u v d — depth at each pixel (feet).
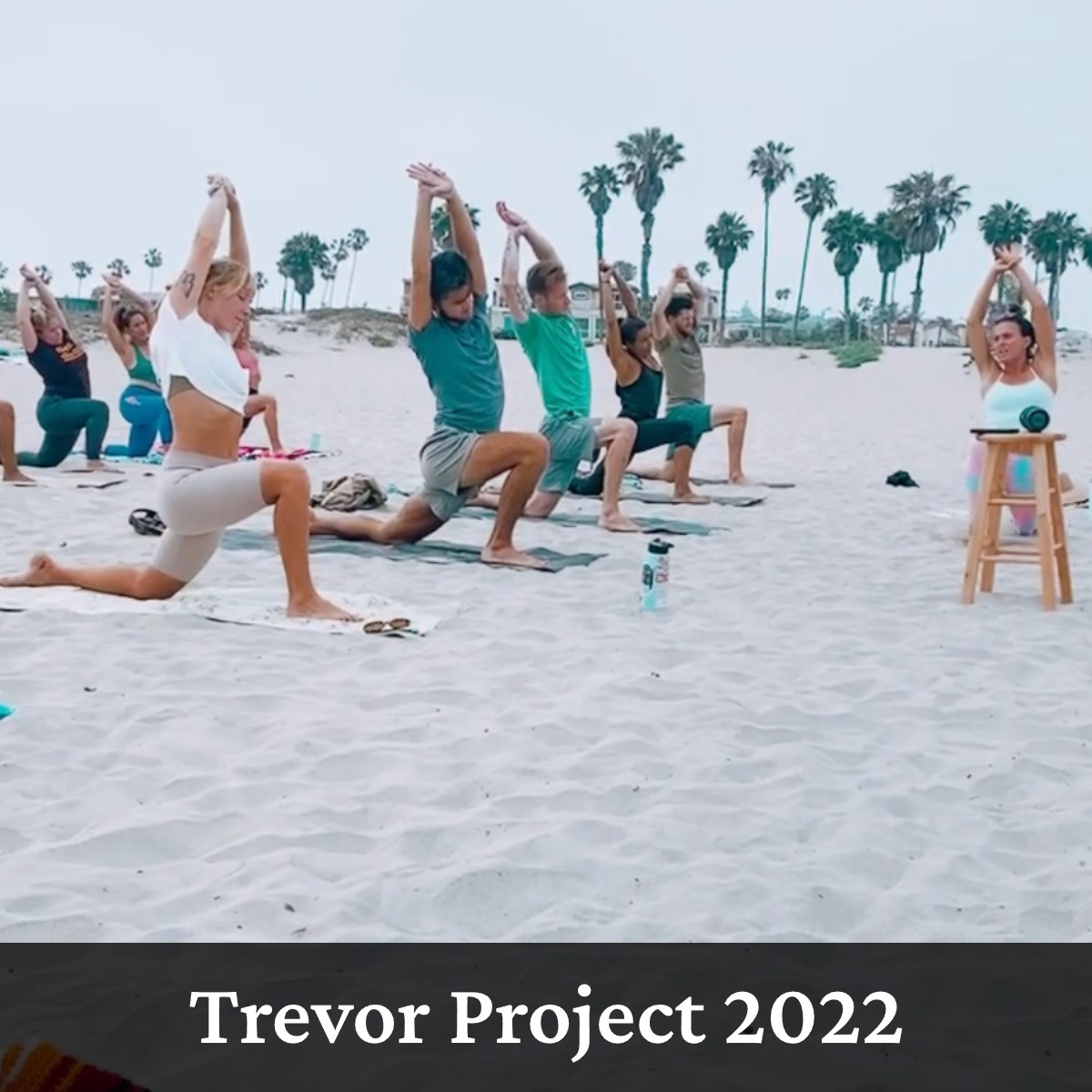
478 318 28.94
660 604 24.39
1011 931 11.73
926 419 93.76
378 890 12.14
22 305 42.55
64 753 15.52
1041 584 27.84
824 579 28.17
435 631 22.29
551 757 15.93
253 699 17.78
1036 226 299.99
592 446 35.86
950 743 16.89
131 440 49.29
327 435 67.05
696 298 41.96
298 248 329.31
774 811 14.43
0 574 26.25
